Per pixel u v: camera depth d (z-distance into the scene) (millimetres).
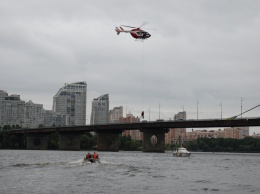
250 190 54594
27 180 59719
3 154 175500
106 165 89875
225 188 56281
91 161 96000
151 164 108312
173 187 56031
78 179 61781
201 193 51156
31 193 48281
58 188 52344
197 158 164750
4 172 71125
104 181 60156
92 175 67750
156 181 62688
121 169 81000
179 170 87875
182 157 170250
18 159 126750
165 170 86500
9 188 51906
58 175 66750
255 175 77812
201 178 69938
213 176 74375
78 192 49594
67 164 91000
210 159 157250
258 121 178000
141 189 53281
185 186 57531
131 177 66875
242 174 80125
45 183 56625
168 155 190125
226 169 95000
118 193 49688
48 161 112562
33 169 77500
